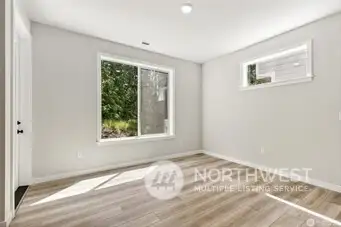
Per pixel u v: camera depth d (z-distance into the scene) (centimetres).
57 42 312
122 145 386
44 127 301
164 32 329
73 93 328
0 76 176
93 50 348
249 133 388
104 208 221
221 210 216
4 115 178
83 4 247
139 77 423
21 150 282
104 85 377
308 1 236
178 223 191
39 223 190
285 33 325
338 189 262
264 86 356
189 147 489
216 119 466
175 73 464
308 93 294
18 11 226
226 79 440
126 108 406
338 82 262
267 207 222
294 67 321
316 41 284
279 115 334
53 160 310
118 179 313
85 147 341
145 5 250
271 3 242
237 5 248
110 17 280
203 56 454
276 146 339
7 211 183
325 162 275
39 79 297
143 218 200
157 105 454
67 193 260
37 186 282
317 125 284
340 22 260
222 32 327
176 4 248
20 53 279
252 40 359
